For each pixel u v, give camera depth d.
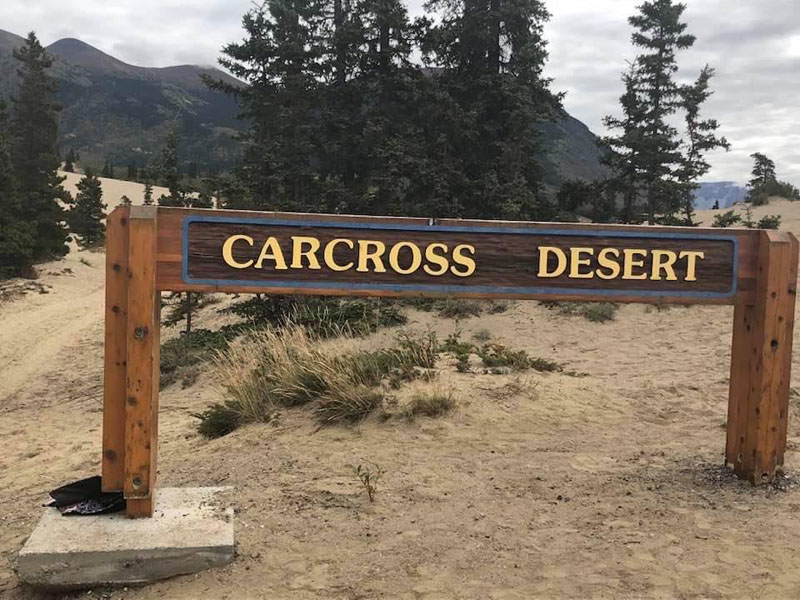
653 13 18.14
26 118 34.41
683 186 18.22
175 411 10.12
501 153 19.09
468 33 19.77
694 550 3.71
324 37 18.52
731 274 4.74
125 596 3.47
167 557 3.60
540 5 19.44
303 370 7.79
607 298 4.61
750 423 4.82
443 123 19.06
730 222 20.28
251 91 18.06
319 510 4.47
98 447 8.30
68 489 4.08
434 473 5.20
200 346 14.92
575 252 4.56
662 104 18.64
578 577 3.44
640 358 11.09
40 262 31.28
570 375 8.88
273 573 3.59
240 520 4.31
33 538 3.65
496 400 7.18
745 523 4.07
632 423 6.80
